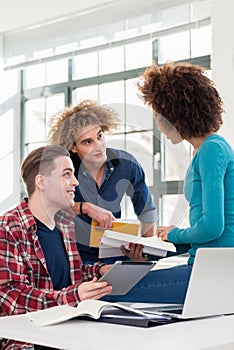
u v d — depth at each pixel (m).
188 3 5.33
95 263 2.50
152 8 5.59
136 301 2.65
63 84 6.52
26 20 6.34
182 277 2.59
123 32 5.81
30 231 2.34
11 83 6.88
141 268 1.99
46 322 1.79
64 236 2.44
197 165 2.53
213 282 1.87
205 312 1.88
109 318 1.85
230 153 2.54
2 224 2.31
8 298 2.16
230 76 4.51
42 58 6.51
